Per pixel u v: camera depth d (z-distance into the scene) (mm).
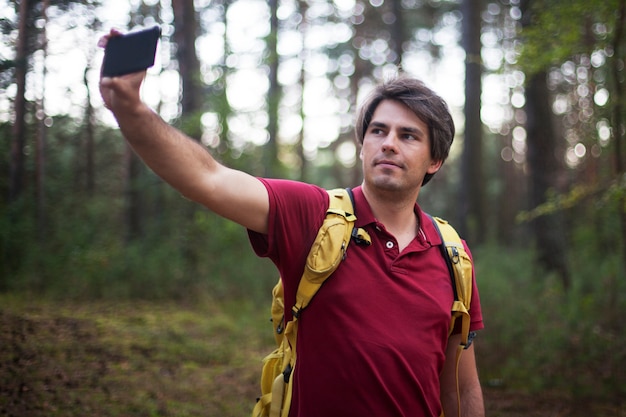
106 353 4719
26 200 5891
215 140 9789
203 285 8211
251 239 1651
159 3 8945
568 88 13195
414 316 1660
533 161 9797
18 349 4164
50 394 3623
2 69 3688
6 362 3906
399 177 1721
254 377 4914
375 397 1587
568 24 5957
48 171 6734
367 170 1774
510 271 9844
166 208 9812
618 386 4633
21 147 4805
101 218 9242
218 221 9344
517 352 5398
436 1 19516
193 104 9766
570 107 13500
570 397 4695
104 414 3523
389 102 1796
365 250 1684
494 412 4320
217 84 9984
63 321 5324
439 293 1737
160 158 1337
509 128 23625
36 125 4965
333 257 1613
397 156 1724
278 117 12273
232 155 9734
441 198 23609
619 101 5551
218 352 5398
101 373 4207
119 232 10297
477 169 14164
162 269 8344
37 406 3414
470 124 14180
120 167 10953
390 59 20078
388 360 1596
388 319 1631
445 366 1919
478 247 12594
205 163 1460
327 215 1673
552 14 6109
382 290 1646
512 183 23672
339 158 28516
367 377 1588
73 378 3961
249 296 8117
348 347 1597
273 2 16312
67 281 6879
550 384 4891
